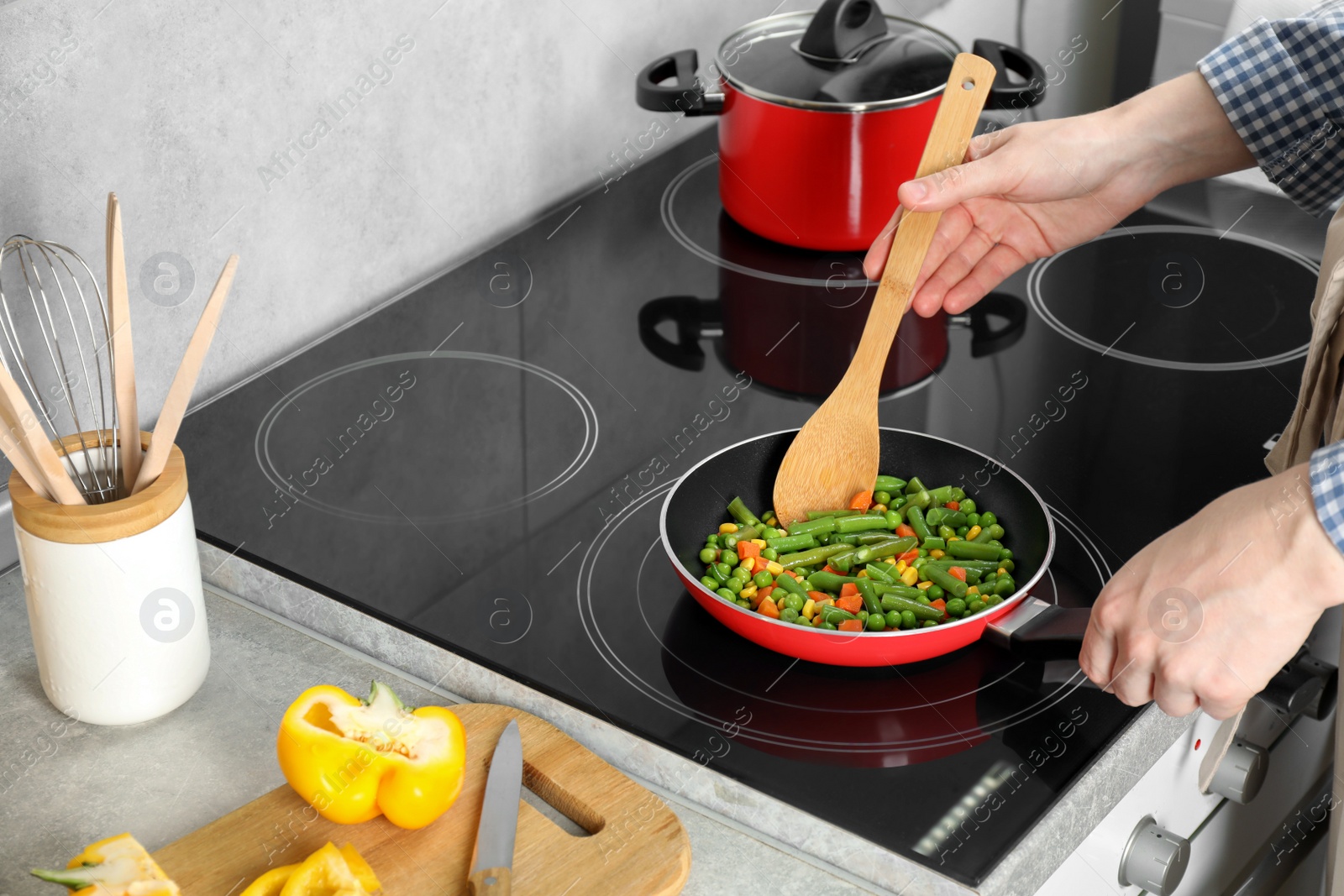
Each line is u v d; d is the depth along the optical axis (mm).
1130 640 717
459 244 1330
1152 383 1139
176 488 751
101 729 790
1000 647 826
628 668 815
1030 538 884
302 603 897
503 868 640
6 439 714
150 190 999
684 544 907
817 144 1246
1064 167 963
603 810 701
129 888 618
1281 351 1183
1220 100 938
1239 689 704
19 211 901
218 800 736
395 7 1141
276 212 1119
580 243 1381
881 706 779
